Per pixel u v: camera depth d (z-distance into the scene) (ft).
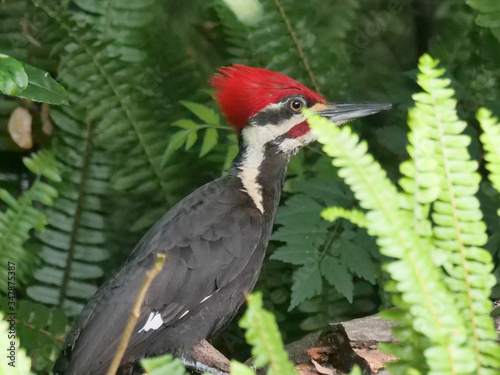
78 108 32.63
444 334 9.37
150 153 33.12
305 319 32.40
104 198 33.01
